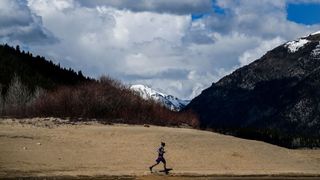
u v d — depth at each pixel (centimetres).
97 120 5903
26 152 3791
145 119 6381
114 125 5497
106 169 3534
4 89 11119
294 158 4531
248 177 3494
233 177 3462
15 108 7344
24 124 5153
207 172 3600
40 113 6675
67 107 6625
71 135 4559
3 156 3612
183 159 3997
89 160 3772
